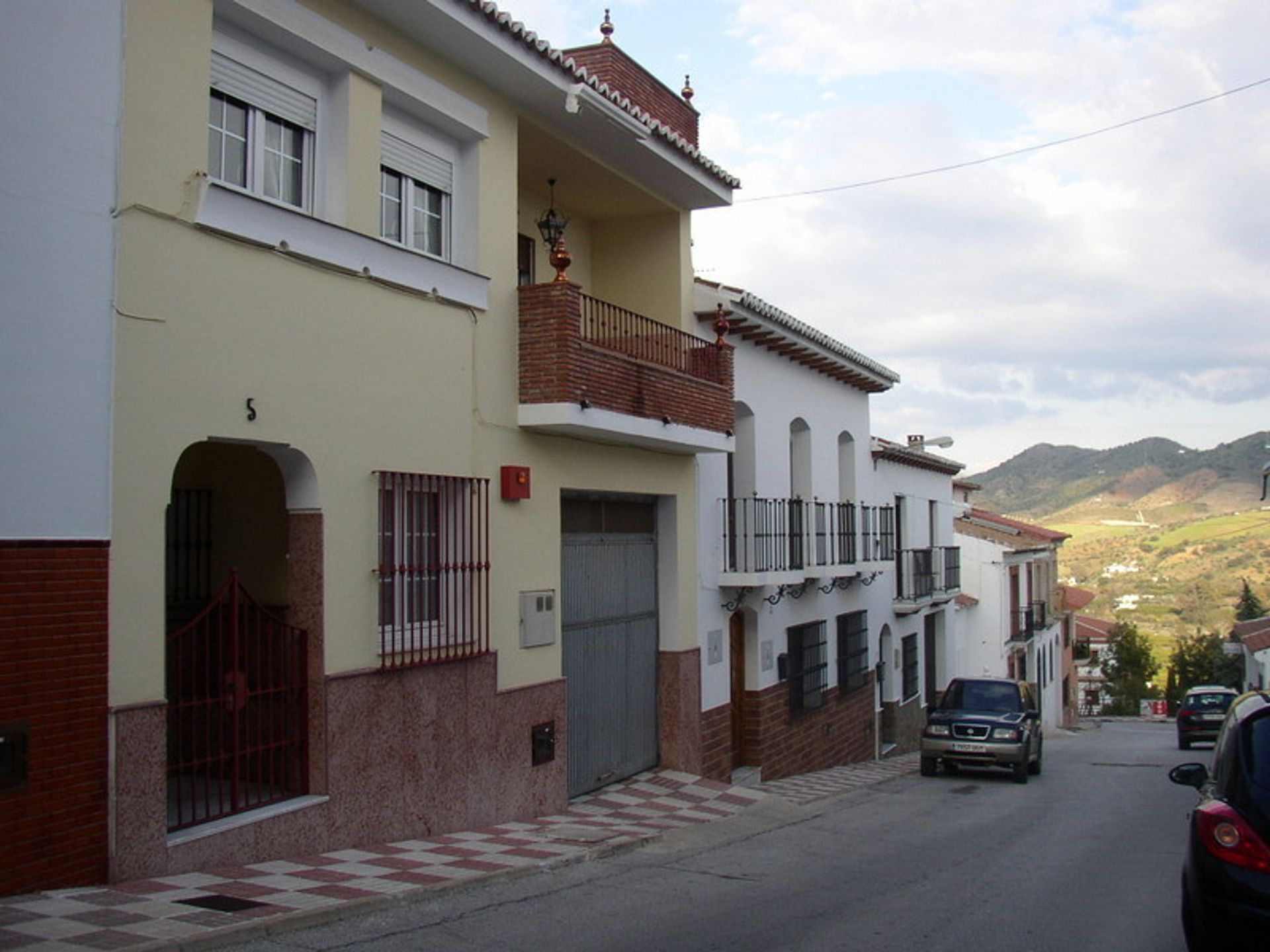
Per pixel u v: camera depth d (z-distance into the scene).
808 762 19.27
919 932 7.46
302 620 8.75
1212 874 5.86
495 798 10.73
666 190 14.69
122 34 7.21
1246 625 50.53
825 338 18.84
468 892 8.02
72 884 6.70
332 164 9.24
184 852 7.39
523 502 11.44
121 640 7.04
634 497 14.33
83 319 6.89
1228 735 6.55
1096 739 37.03
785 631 18.42
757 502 17.11
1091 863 10.62
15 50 6.58
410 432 9.77
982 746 19.14
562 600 12.58
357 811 8.95
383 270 9.43
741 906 8.10
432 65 10.27
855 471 22.44
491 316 11.00
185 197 7.61
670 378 13.33
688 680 14.86
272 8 8.43
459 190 10.95
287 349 8.42
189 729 9.29
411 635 9.59
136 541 7.18
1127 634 70.00
